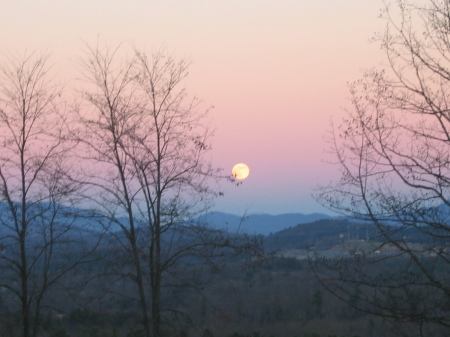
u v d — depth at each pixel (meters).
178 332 23.39
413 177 15.13
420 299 14.27
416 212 14.78
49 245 25.38
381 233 14.89
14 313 24.86
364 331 28.34
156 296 23.19
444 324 14.14
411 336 14.81
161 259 23.78
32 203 24.33
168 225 23.45
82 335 27.41
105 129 23.77
